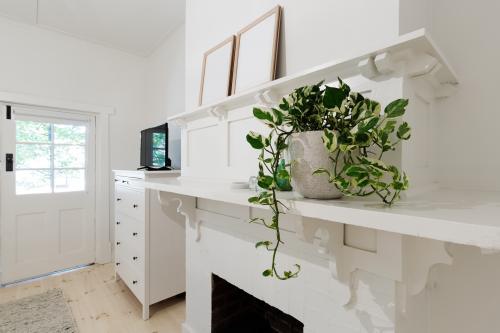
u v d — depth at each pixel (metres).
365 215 0.50
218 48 1.42
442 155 0.88
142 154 2.58
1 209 2.39
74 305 2.06
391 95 0.66
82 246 2.84
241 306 1.55
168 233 1.97
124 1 2.14
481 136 0.81
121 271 2.28
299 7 1.00
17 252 2.47
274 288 1.07
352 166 0.51
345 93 0.56
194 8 1.67
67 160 2.76
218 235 1.38
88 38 2.75
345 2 0.85
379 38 0.76
